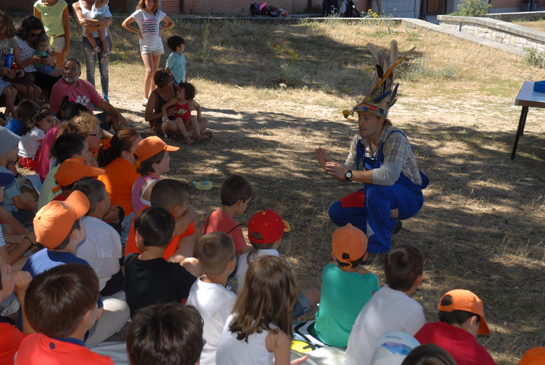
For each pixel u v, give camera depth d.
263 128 8.42
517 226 5.27
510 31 17.19
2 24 6.61
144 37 8.61
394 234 5.00
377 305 2.80
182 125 7.21
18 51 6.95
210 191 5.75
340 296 3.15
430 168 6.97
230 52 14.09
